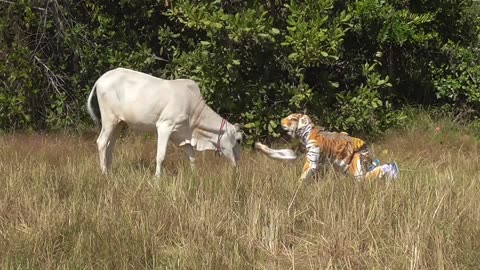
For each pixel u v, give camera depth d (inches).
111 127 473.4
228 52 582.2
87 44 677.9
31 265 295.4
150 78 467.8
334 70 690.2
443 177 410.6
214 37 583.5
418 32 689.6
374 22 663.1
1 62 660.7
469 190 382.3
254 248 323.3
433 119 702.5
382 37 660.7
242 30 547.5
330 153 416.5
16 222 347.9
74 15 701.9
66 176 419.8
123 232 326.3
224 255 307.9
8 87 673.6
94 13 676.7
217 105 596.4
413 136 632.4
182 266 297.7
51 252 309.3
